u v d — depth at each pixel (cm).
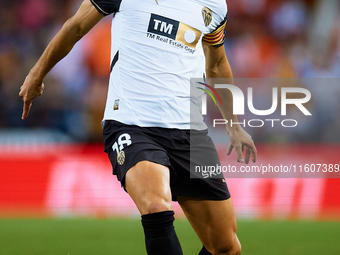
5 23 4275
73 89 3894
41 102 3788
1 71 4075
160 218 868
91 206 2628
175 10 1029
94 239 1916
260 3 4506
